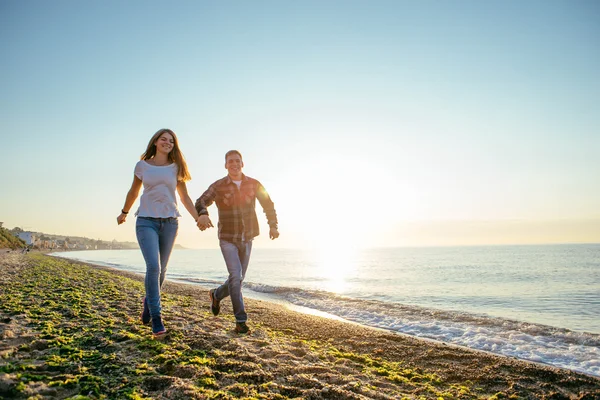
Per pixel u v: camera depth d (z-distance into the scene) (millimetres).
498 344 5945
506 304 13109
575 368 4781
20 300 6582
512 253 92750
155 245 3926
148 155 4219
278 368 3287
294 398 2629
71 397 2363
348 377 3246
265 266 44500
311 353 4008
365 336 5312
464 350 4707
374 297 14750
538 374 3771
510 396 3166
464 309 11953
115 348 3576
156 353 3471
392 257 78312
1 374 2568
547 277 26422
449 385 3443
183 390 2541
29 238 156750
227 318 5961
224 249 4555
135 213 3998
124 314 5488
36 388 2389
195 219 4258
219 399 2475
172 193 4102
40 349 3475
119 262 53781
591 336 6344
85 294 7922
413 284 20953
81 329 4363
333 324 6078
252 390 2713
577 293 16422
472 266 41875
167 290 11609
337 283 20953
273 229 4777
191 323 5156
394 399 2828
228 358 3475
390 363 4113
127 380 2732
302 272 32188
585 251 102875
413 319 8062
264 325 5875
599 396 3264
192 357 3420
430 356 4410
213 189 4445
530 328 7008
